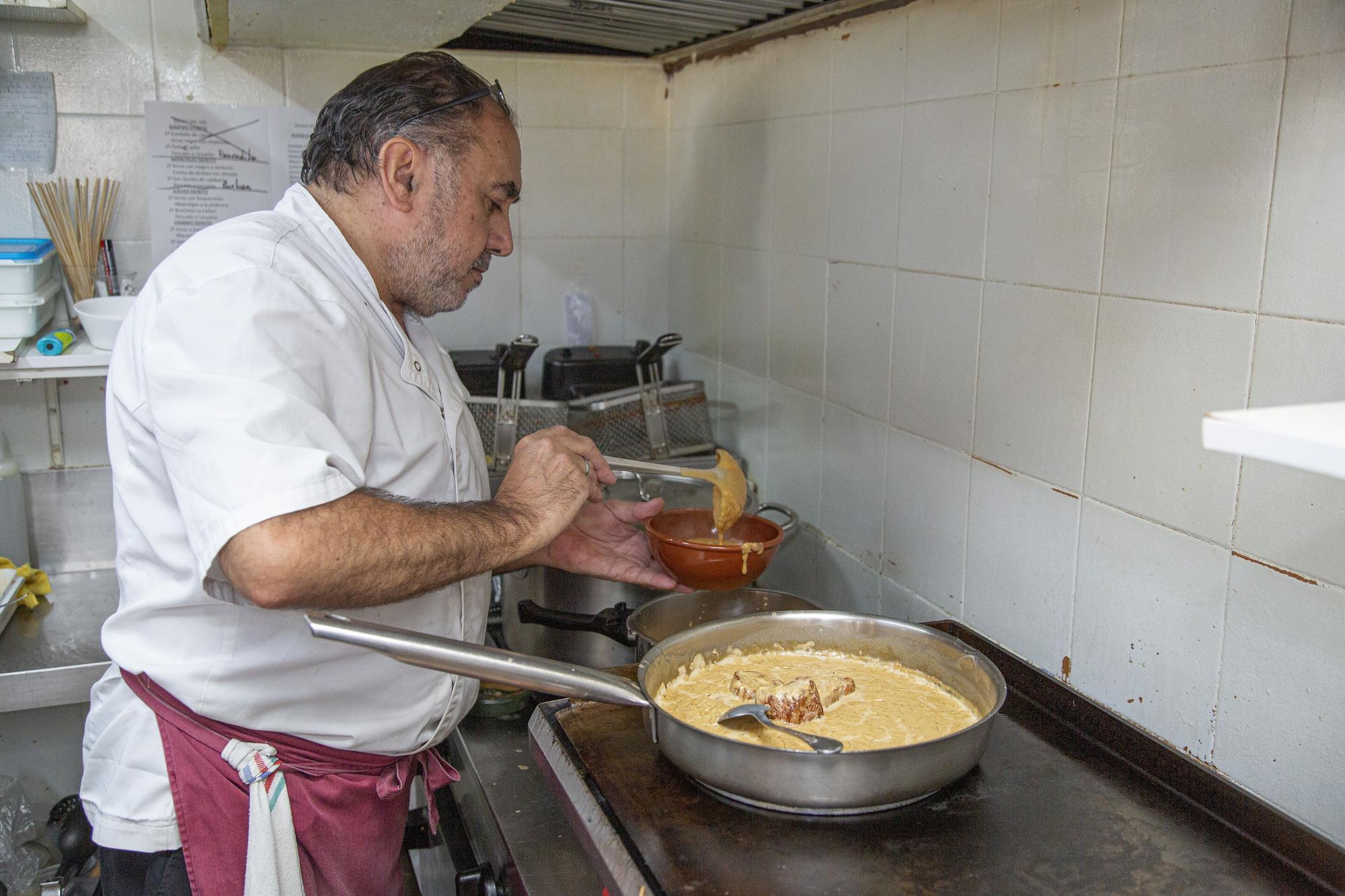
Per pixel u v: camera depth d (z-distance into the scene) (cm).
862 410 169
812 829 91
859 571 172
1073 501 123
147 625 110
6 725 205
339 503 92
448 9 162
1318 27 91
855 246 168
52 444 209
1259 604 101
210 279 97
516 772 131
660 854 87
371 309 113
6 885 194
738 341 217
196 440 90
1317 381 93
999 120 131
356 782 117
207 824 112
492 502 109
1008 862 87
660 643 114
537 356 249
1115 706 120
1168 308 108
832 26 170
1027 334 129
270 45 212
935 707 110
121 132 208
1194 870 86
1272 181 96
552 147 239
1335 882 84
